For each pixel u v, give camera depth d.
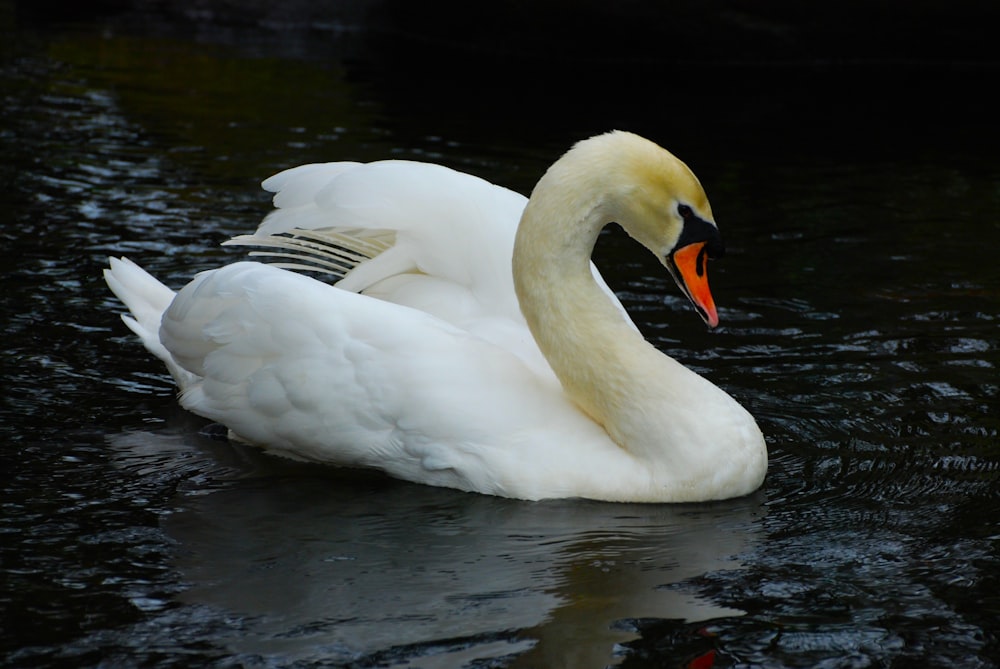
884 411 11.41
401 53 27.97
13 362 12.09
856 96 24.50
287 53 27.56
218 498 9.84
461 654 7.61
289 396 10.30
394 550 9.01
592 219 10.04
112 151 19.44
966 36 26.36
